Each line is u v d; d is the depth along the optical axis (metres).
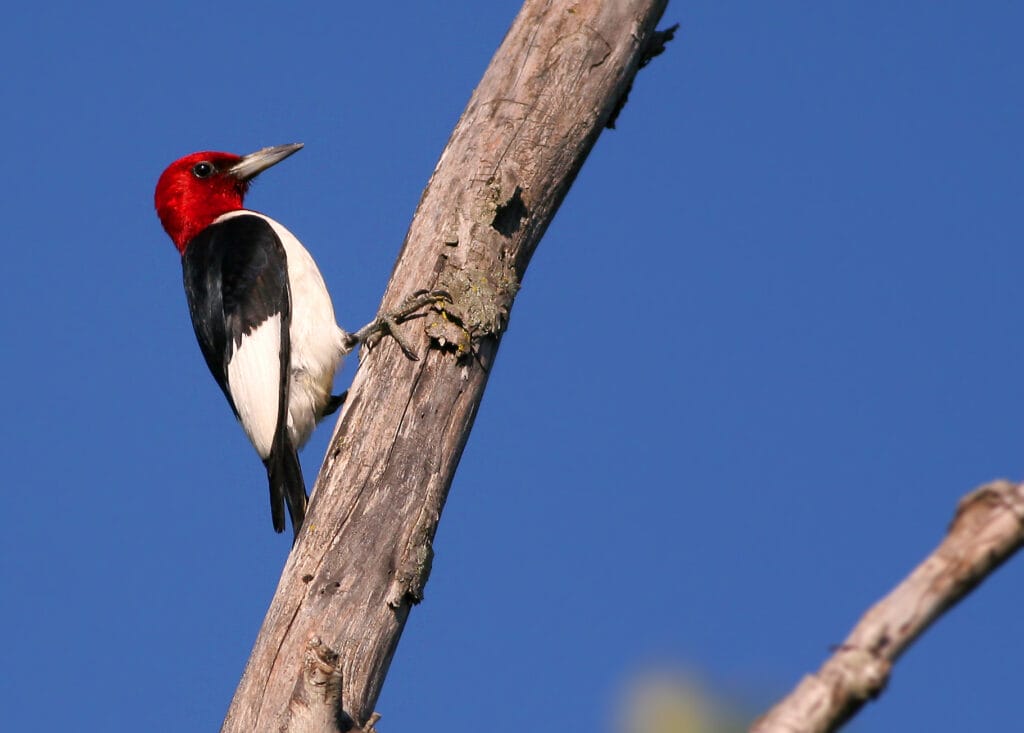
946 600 4.01
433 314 10.03
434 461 9.74
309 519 9.52
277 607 9.17
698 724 3.14
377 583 9.22
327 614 9.05
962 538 4.05
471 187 10.52
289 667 8.88
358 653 9.00
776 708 3.90
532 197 10.62
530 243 10.71
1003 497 4.04
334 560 9.24
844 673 3.90
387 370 9.95
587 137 10.84
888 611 4.03
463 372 9.98
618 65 10.92
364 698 8.96
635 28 10.98
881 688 3.88
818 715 3.86
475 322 10.05
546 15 11.03
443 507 9.85
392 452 9.66
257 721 8.76
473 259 10.29
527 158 10.63
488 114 10.77
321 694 8.35
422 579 9.37
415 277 10.27
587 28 10.91
